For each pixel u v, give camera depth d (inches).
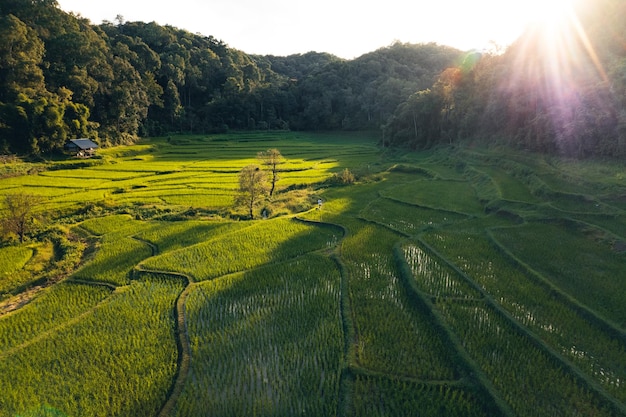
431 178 2071.9
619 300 755.4
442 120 3061.0
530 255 976.9
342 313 766.5
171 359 649.6
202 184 2062.0
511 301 778.2
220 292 866.8
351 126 5187.0
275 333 709.9
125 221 1450.5
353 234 1205.1
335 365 620.7
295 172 2393.0
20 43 2795.3
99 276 970.7
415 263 973.8
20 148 2524.6
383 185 1943.9
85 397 567.5
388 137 3636.8
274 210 1585.9
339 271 956.6
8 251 1195.3
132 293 873.5
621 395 529.7
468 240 1116.5
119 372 617.9
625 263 910.4
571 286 820.6
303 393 565.9
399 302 806.5
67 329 732.7
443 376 586.2
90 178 2201.0
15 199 1314.0
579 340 653.3
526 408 514.0
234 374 608.7
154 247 1173.7
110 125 3580.2
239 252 1091.3
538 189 1464.1
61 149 2721.5
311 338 690.2
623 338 644.7
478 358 609.6
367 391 559.2
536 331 677.9
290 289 875.4
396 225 1293.1
